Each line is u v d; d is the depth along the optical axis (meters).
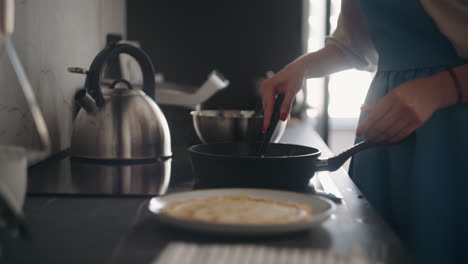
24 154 0.58
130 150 1.06
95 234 0.54
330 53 1.23
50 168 0.98
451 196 0.94
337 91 4.09
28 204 0.69
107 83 1.53
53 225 0.58
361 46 1.23
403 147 1.01
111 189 0.79
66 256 0.47
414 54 0.99
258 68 3.07
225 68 3.06
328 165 0.86
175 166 1.02
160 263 0.45
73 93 1.38
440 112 0.95
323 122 3.31
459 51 0.93
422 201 0.95
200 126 1.22
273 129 1.00
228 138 1.19
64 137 1.29
